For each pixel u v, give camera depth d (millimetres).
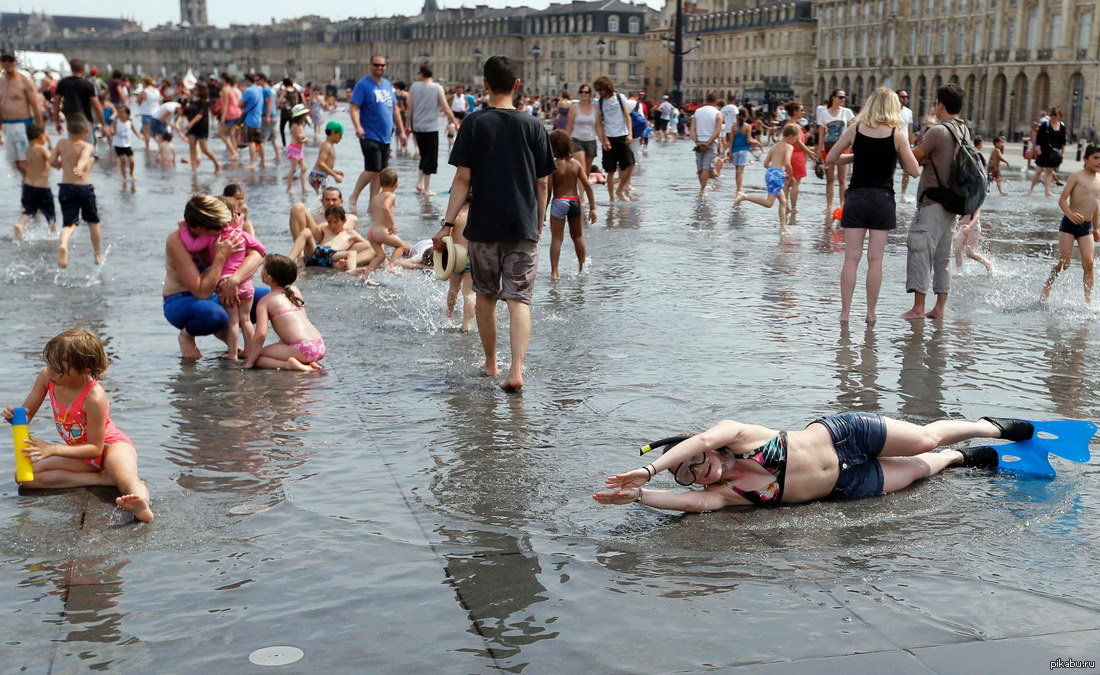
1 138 32500
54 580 4164
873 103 9070
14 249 12852
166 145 26641
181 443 5848
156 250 12922
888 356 8055
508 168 6965
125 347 8109
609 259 12766
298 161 19828
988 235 16000
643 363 7734
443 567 4293
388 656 3578
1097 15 79188
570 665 3527
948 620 3861
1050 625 3830
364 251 12406
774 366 7684
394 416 6379
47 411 6387
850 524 4785
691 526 4754
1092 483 5340
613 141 19469
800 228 16172
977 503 5039
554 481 5301
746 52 136000
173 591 4066
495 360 7359
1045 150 23406
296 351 7535
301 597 4016
